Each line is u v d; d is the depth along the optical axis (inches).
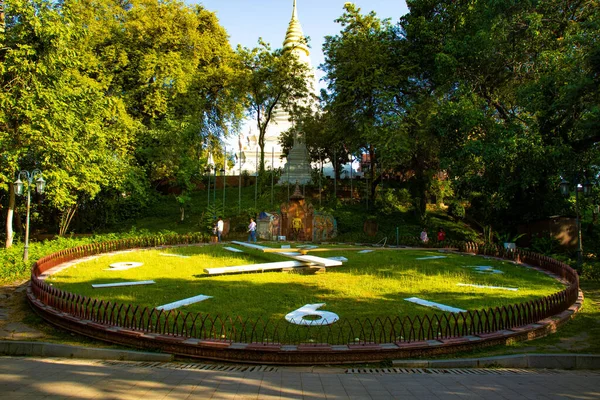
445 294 430.0
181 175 1241.4
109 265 612.1
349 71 1095.6
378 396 200.4
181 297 412.5
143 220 1283.2
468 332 304.2
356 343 278.5
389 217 1176.2
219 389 206.1
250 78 1316.4
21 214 1077.1
